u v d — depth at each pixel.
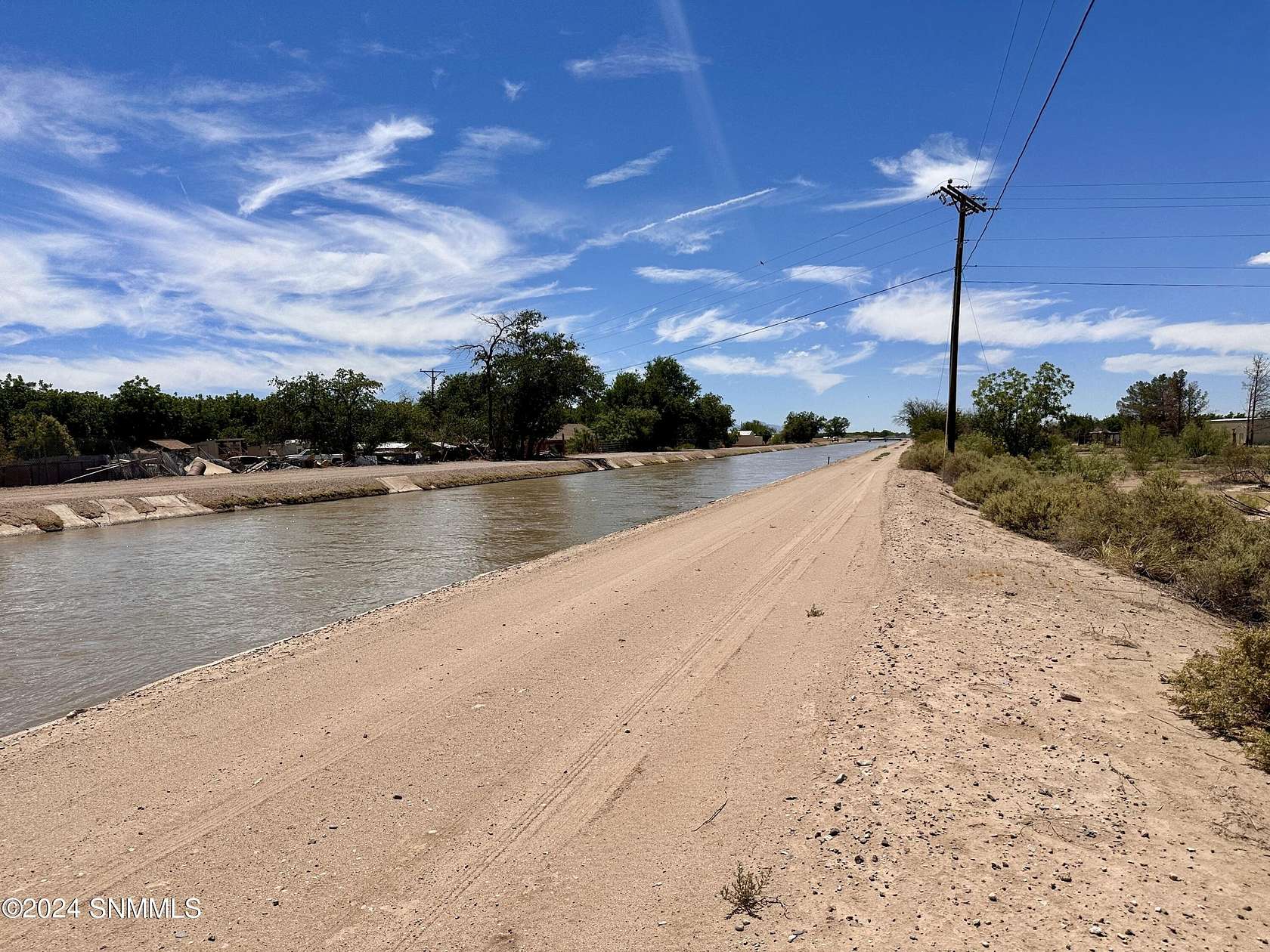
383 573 13.64
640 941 2.93
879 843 3.47
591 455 71.31
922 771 4.18
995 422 32.12
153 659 8.50
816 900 3.09
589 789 4.32
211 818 4.09
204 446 61.59
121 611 10.92
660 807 4.05
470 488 37.34
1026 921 2.83
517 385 64.00
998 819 3.62
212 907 3.27
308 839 3.83
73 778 4.67
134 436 64.62
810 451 104.06
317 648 7.69
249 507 27.11
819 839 3.57
